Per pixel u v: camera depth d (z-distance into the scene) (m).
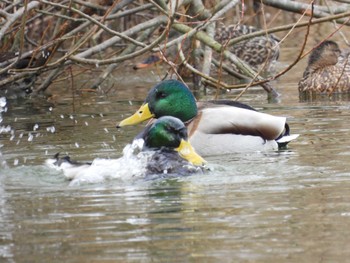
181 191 10.31
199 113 13.51
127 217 9.24
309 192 10.09
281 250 8.05
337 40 25.81
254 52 24.53
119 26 23.17
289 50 25.69
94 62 16.56
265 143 13.17
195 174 11.18
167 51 22.14
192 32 16.70
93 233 8.73
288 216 9.11
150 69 23.27
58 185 10.84
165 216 9.23
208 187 10.48
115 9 18.62
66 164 11.31
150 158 11.30
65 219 9.25
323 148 12.72
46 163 11.66
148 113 13.68
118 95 19.27
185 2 18.08
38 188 10.69
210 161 12.34
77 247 8.30
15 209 9.72
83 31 21.23
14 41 19.17
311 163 11.74
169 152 11.45
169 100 13.55
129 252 8.10
